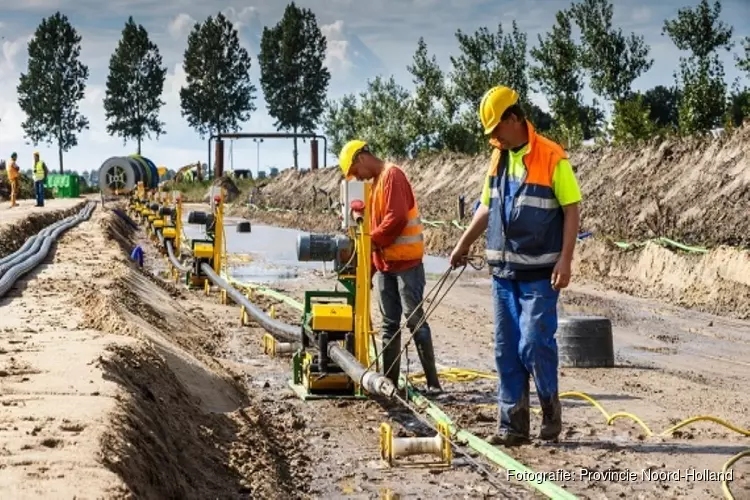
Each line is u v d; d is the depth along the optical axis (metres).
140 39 115.81
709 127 30.20
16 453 4.98
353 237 9.14
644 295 18.42
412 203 9.13
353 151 9.14
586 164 29.23
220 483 6.38
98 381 6.62
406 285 9.19
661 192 23.72
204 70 112.75
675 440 7.84
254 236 39.88
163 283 19.72
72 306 11.30
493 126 7.38
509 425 7.73
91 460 4.90
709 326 14.87
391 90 58.66
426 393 9.66
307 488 6.77
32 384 6.55
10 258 16.72
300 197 57.81
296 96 111.06
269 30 111.81
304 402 9.36
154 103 116.38
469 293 18.75
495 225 7.56
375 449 7.73
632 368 11.23
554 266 7.40
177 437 6.66
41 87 114.19
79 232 27.31
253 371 11.16
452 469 7.16
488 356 11.96
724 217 20.27
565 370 11.04
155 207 36.47
